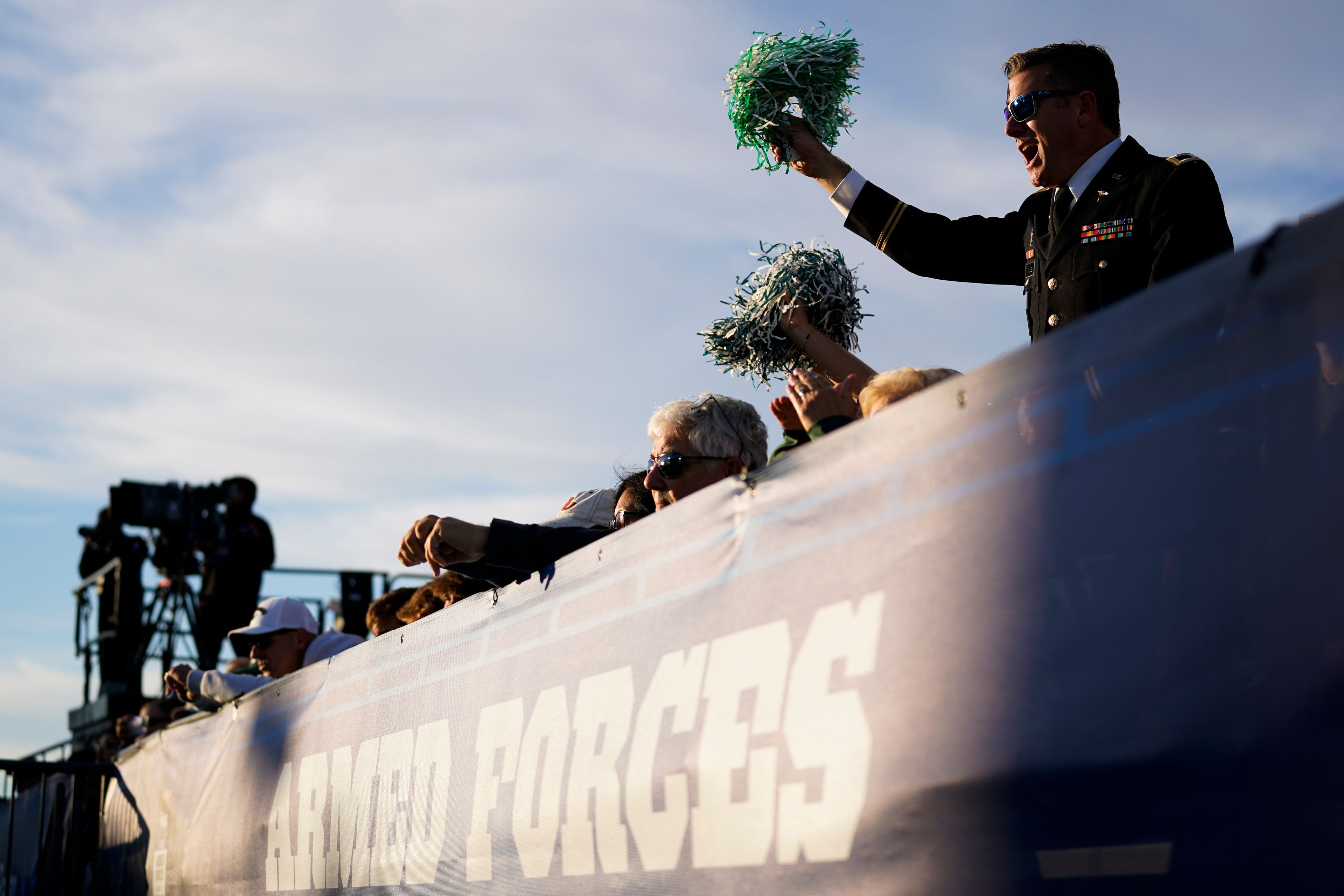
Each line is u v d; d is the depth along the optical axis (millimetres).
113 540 11430
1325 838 1090
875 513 1658
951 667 1479
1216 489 1229
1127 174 2457
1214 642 1208
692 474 2805
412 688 3053
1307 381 1165
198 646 10641
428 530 2812
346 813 3322
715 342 3031
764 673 1799
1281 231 1197
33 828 6715
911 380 2211
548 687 2402
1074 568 1360
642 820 2012
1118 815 1259
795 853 1658
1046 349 1435
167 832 5117
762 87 3066
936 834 1452
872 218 3025
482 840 2549
